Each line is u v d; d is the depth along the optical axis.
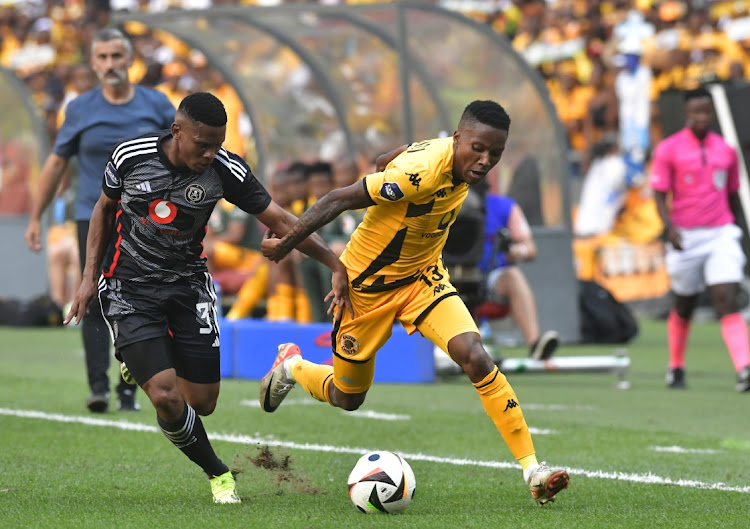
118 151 17.92
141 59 75.75
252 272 48.94
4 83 61.66
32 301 58.72
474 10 77.56
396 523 16.58
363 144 53.03
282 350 21.72
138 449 23.47
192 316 18.66
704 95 35.00
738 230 35.50
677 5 71.62
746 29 69.44
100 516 17.02
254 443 24.41
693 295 35.75
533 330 38.06
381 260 19.02
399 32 46.12
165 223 18.02
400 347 37.00
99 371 28.11
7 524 16.44
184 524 16.41
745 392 35.06
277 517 16.98
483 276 36.38
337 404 20.81
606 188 63.78
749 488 19.95
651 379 38.84
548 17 74.19
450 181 18.42
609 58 69.31
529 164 48.38
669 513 17.64
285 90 52.66
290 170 42.69
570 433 26.45
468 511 17.73
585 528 16.41
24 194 62.66
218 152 18.03
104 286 18.53
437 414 29.12
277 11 48.25
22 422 26.67
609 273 61.78
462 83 48.66
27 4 92.69
